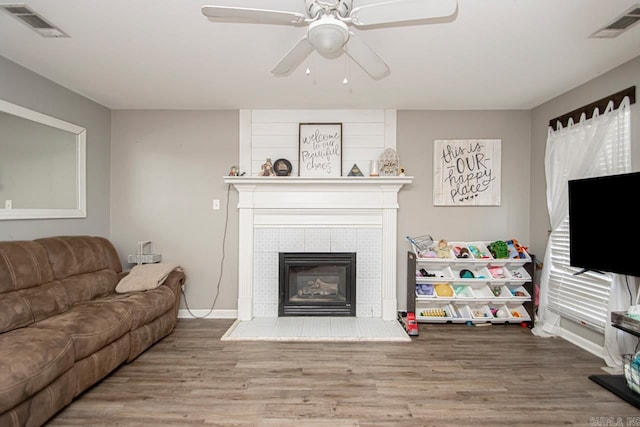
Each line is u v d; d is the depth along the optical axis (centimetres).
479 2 186
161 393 225
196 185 384
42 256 258
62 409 206
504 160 382
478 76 289
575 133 308
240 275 372
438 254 365
